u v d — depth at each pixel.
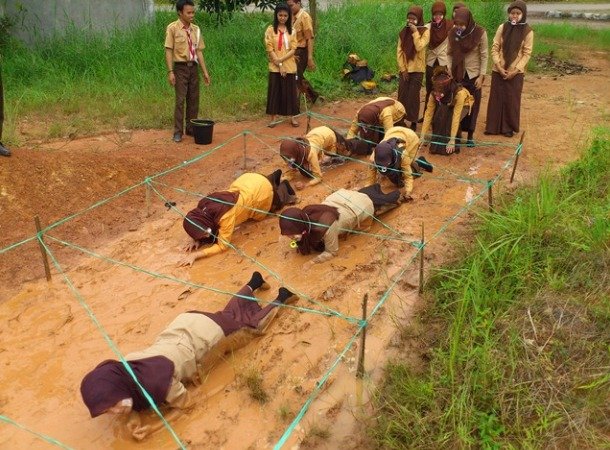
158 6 17.55
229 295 4.71
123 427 3.52
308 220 4.91
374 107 6.89
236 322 4.07
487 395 3.41
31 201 5.92
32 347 4.21
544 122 8.40
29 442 3.45
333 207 5.07
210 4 13.54
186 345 3.72
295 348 4.08
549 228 4.62
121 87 9.87
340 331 4.20
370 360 3.92
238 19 13.52
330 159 7.11
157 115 8.84
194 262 5.19
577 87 10.56
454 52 7.05
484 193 5.89
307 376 3.84
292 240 5.10
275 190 5.85
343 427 3.45
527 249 4.43
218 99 9.56
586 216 4.75
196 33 7.73
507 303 4.08
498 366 3.58
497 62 7.59
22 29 11.56
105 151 7.34
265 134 8.30
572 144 7.38
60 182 6.22
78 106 9.05
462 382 3.53
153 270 5.10
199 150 7.65
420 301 4.39
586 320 3.76
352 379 3.78
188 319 3.90
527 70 11.95
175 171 7.00
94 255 5.12
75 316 4.52
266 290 4.71
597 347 3.58
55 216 5.89
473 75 7.12
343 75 10.74
